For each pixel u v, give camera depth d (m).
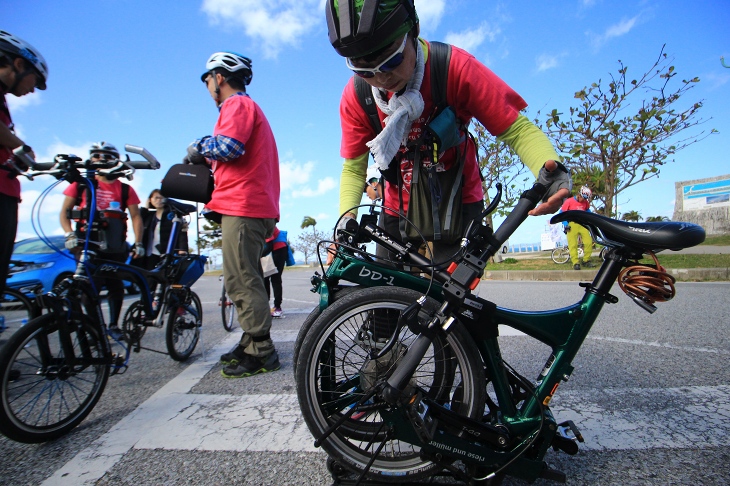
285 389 2.66
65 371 2.21
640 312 4.59
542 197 1.44
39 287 2.25
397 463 1.56
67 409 2.33
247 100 2.98
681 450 1.74
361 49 1.43
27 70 2.44
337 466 1.59
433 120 1.76
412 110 1.70
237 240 2.90
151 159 2.74
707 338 3.36
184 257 3.56
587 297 1.54
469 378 1.51
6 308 3.17
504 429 1.50
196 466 1.76
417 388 1.46
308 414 1.52
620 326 3.95
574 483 1.55
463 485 1.56
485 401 1.58
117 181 4.02
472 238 1.47
